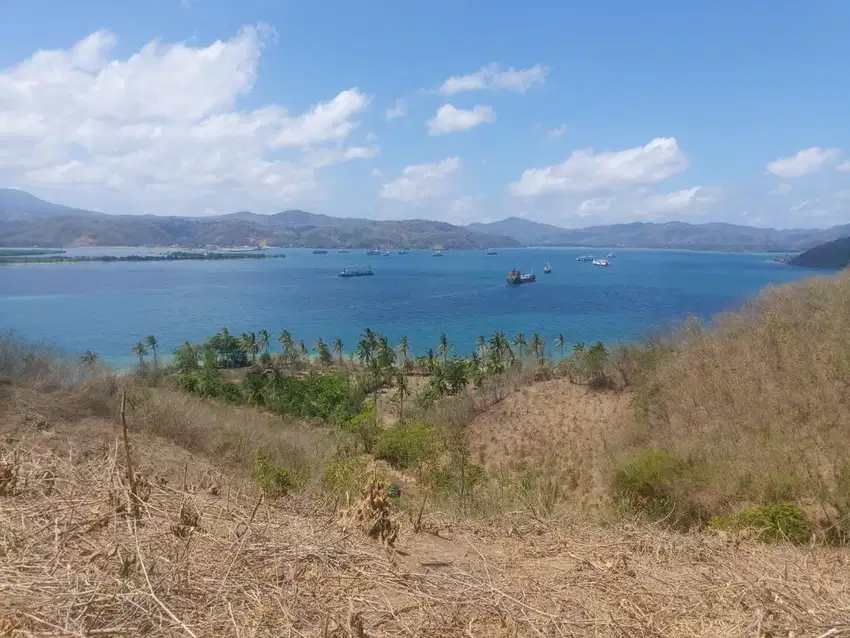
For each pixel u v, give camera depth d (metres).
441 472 14.65
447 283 183.00
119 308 122.75
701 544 4.43
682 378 19.80
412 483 14.38
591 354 29.56
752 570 3.76
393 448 16.73
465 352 82.94
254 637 2.30
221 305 131.12
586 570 3.71
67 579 2.54
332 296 148.88
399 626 2.66
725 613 3.12
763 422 13.98
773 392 15.38
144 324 103.81
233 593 2.67
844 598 3.30
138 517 3.41
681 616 3.07
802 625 2.89
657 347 26.61
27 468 4.11
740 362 18.36
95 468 4.20
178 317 113.12
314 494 6.12
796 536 6.80
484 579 3.33
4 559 2.71
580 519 5.89
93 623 2.28
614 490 11.39
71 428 8.08
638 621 2.96
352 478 7.73
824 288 22.23
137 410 9.69
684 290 142.50
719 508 9.77
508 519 5.26
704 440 13.88
